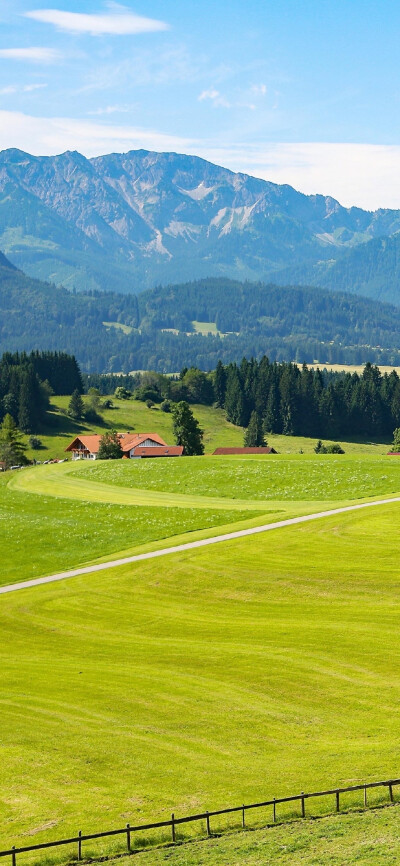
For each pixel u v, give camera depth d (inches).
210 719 1630.2
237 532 3041.3
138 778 1421.0
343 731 1539.1
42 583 2758.4
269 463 4576.8
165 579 2613.2
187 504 3764.8
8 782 1428.4
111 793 1376.7
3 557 3115.2
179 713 1667.1
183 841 1234.6
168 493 4156.0
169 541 3078.2
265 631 2106.3
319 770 1402.6
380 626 2052.2
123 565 2812.5
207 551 2819.9
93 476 4776.1
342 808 1290.6
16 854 1221.7
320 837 1194.0
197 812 1306.6
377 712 1604.3
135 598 2498.8
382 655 1871.3
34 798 1374.3
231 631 2139.5
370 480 3905.0
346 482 3924.7
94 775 1439.5
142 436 7047.2
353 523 2970.0
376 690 1699.1
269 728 1576.0
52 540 3267.7
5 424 6835.6
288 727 1573.6
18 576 2898.6
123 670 1931.6
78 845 1223.5
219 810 1284.4
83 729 1619.1
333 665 1843.0
